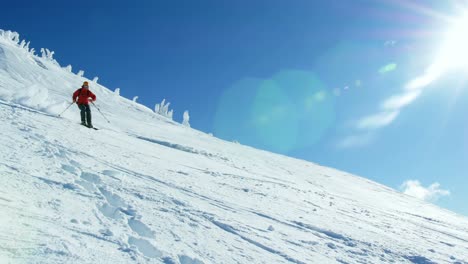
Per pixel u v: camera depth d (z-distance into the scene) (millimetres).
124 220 4695
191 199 7172
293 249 5523
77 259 3098
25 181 5109
